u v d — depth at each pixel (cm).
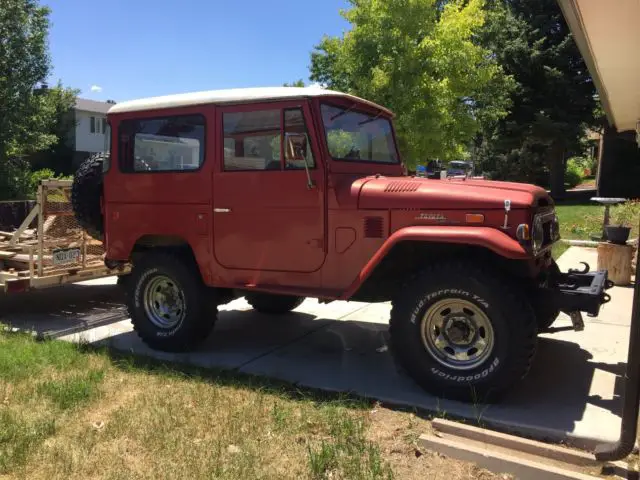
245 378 447
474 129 1530
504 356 374
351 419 364
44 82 2684
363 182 436
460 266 385
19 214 808
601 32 387
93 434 344
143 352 518
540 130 2169
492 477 304
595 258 978
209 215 484
